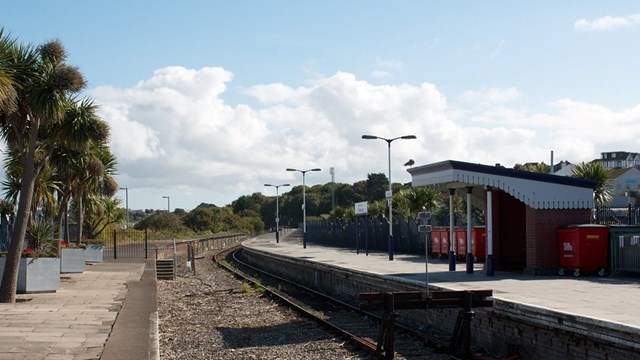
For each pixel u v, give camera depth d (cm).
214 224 9962
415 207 4325
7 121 1778
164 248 4691
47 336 1244
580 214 2091
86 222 4378
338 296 2611
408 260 3070
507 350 1340
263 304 2202
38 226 2186
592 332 1061
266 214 14238
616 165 14775
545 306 1263
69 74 1700
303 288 2800
